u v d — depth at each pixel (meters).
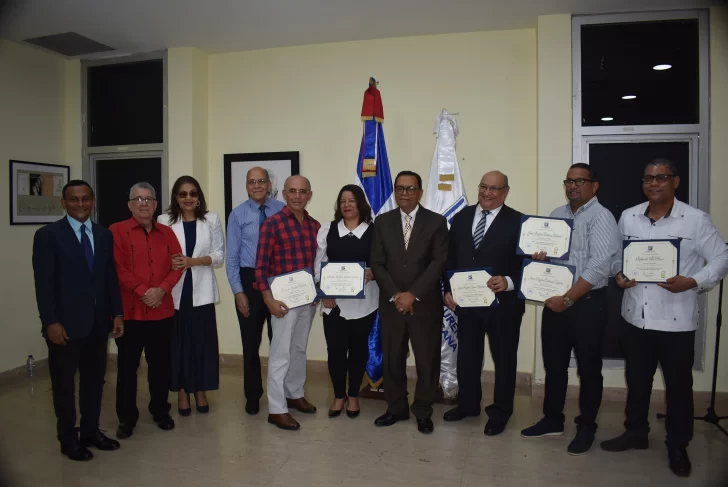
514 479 2.46
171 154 4.42
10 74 4.16
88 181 4.71
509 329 2.89
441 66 4.07
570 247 2.75
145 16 3.72
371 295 3.08
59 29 3.95
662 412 3.33
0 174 4.06
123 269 2.81
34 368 4.30
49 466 2.61
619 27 3.67
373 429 3.04
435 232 2.89
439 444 2.84
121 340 2.91
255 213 3.31
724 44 3.48
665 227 2.56
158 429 3.08
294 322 3.04
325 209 4.32
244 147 4.50
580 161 3.70
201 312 3.21
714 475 2.48
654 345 2.64
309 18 3.75
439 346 2.99
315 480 2.46
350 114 4.25
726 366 3.46
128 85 4.62
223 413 3.34
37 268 2.50
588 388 2.74
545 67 3.70
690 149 3.57
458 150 4.05
